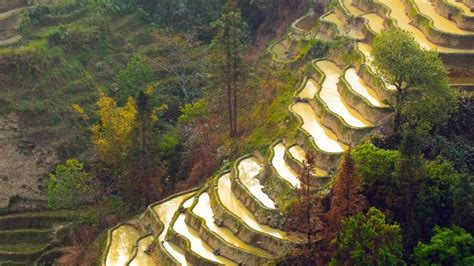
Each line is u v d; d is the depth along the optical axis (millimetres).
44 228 82750
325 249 56688
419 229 57125
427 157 63188
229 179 73562
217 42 81438
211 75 83188
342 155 62281
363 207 56344
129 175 79625
